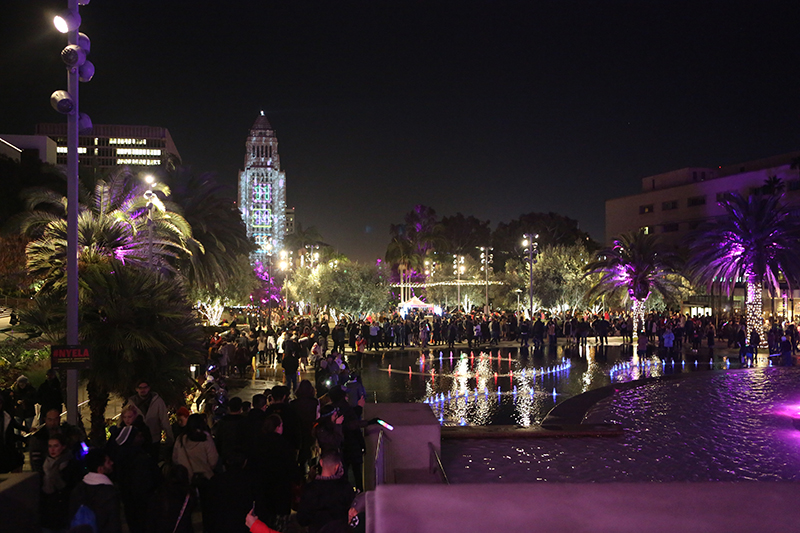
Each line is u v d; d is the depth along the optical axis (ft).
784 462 28.78
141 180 78.07
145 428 21.30
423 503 6.34
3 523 12.63
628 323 108.68
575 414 39.27
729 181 240.53
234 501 16.03
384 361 90.22
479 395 59.52
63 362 28.89
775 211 108.58
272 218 522.06
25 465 30.66
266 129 538.47
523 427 34.53
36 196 77.66
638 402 45.42
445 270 248.93
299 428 24.49
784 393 49.65
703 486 6.77
